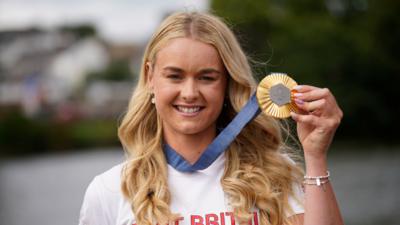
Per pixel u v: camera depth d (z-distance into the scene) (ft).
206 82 8.80
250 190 8.87
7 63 275.18
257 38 139.54
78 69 290.15
